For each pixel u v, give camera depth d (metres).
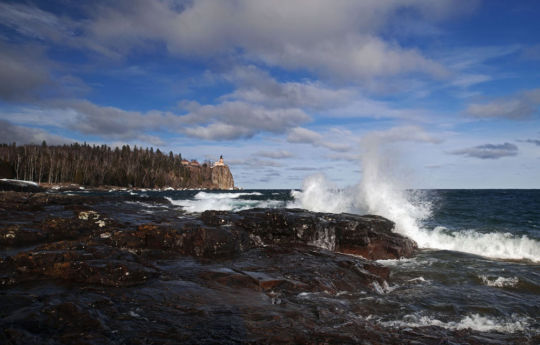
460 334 4.92
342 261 8.74
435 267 9.51
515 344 4.65
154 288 5.93
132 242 9.63
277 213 12.48
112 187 98.69
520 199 41.34
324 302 5.88
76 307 4.60
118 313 4.64
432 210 25.53
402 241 11.75
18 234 10.39
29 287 5.55
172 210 20.58
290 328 4.52
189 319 4.62
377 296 6.74
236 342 3.97
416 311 5.90
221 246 9.79
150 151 156.62
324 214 13.56
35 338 3.66
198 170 179.62
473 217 21.39
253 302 5.58
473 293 7.11
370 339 4.39
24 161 88.56
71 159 105.00
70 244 7.83
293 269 8.06
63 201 18.25
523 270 9.18
